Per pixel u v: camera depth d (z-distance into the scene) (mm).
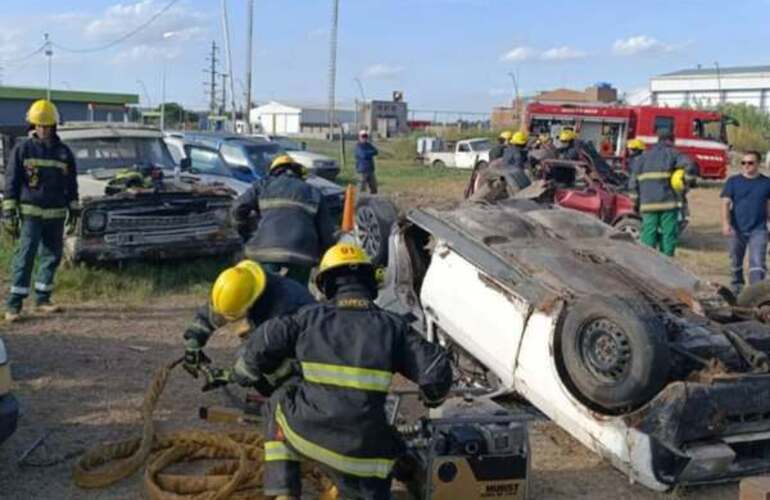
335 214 15102
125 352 7758
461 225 7125
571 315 5613
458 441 4773
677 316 5992
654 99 81375
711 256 14898
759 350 5871
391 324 3936
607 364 5367
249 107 34812
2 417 4836
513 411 5773
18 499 4941
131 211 10008
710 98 77688
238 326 5902
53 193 8617
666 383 5395
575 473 5648
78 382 6914
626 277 6324
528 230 7059
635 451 5246
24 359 7438
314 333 3889
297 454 3994
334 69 41188
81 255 9781
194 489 4945
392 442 3965
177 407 6449
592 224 7270
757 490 4344
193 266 10586
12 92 40406
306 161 21531
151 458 5426
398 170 35531
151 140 12578
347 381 3818
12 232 10945
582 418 5582
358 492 3896
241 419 5859
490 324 6441
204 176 13086
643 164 11977
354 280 4047
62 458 5492
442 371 3887
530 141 27500
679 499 5371
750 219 10156
